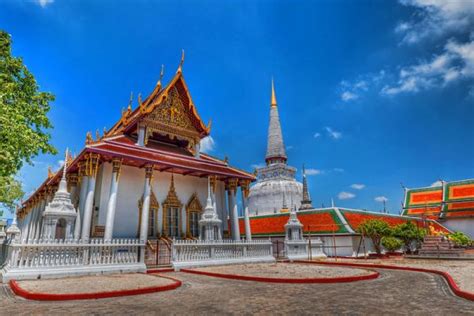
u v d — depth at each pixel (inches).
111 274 604.7
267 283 490.0
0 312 304.8
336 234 1173.7
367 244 1203.9
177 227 943.7
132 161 792.3
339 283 482.0
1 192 660.1
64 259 573.6
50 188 1096.8
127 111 1038.4
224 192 1081.4
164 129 989.8
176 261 702.5
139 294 395.2
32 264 540.7
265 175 2930.6
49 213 596.1
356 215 1349.7
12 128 561.0
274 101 3144.7
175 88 1033.5
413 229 1174.3
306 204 2503.7
